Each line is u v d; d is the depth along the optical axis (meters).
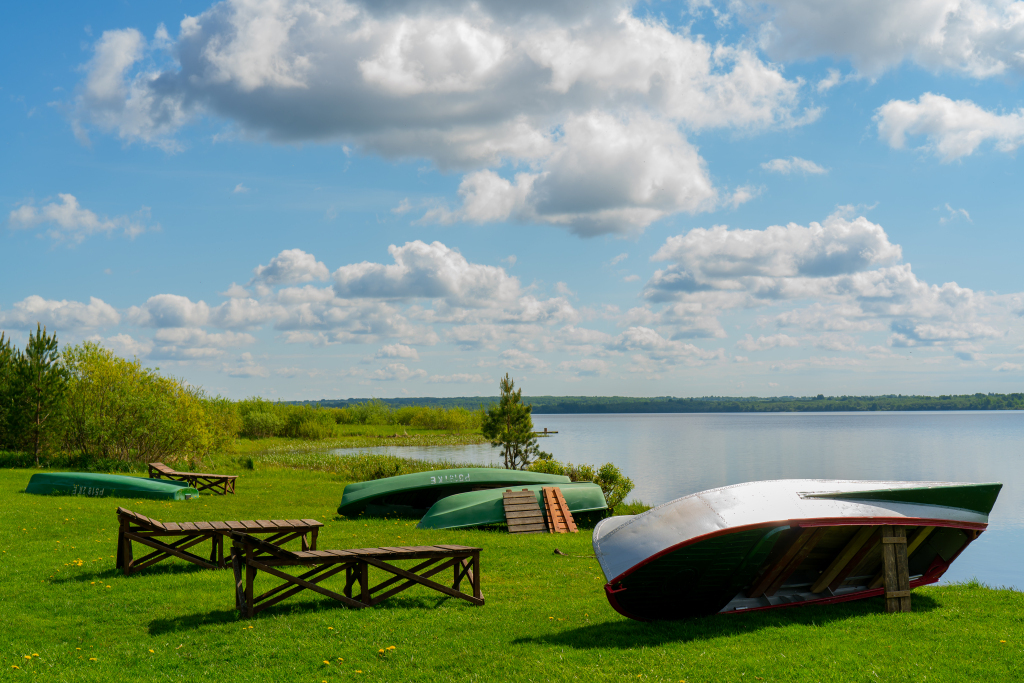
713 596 7.31
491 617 7.34
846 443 54.47
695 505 7.18
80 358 27.97
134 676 5.63
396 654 6.11
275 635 6.64
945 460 37.28
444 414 79.75
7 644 6.38
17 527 12.57
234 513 15.83
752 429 89.81
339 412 84.44
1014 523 18.11
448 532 13.77
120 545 9.44
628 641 6.47
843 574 7.77
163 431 27.23
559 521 14.48
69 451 27.19
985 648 6.11
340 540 12.57
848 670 5.60
